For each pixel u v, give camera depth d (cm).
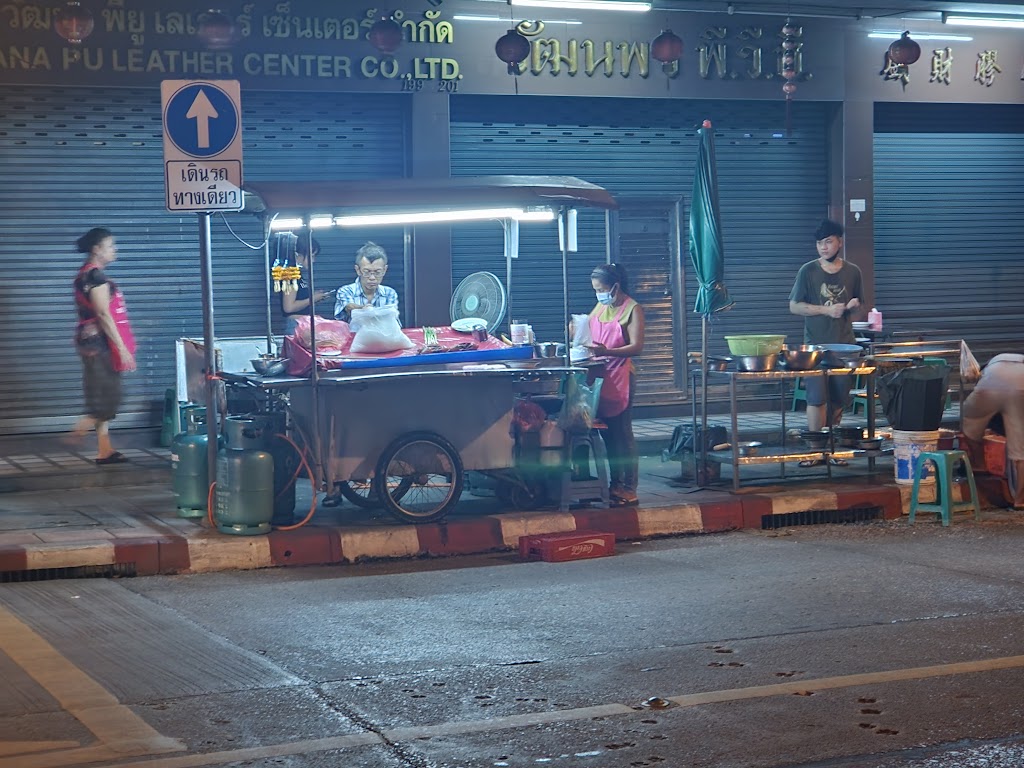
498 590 852
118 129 1339
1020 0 1543
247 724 580
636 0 1455
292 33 1373
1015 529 1056
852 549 979
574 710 596
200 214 975
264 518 953
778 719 580
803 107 1605
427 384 997
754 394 1608
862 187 1602
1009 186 1697
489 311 1131
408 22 1408
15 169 1307
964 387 1379
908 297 1656
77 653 699
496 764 529
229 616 786
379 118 1439
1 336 1311
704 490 1138
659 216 1554
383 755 540
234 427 967
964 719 578
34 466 1240
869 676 645
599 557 962
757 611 782
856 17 1563
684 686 632
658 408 1555
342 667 671
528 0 1433
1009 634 724
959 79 1631
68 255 1330
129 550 910
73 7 1245
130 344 1280
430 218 1038
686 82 1520
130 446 1354
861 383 1510
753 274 1595
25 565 892
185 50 1338
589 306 1527
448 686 636
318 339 999
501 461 1022
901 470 1141
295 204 932
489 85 1444
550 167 1506
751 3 1501
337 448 978
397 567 938
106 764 529
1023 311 1686
